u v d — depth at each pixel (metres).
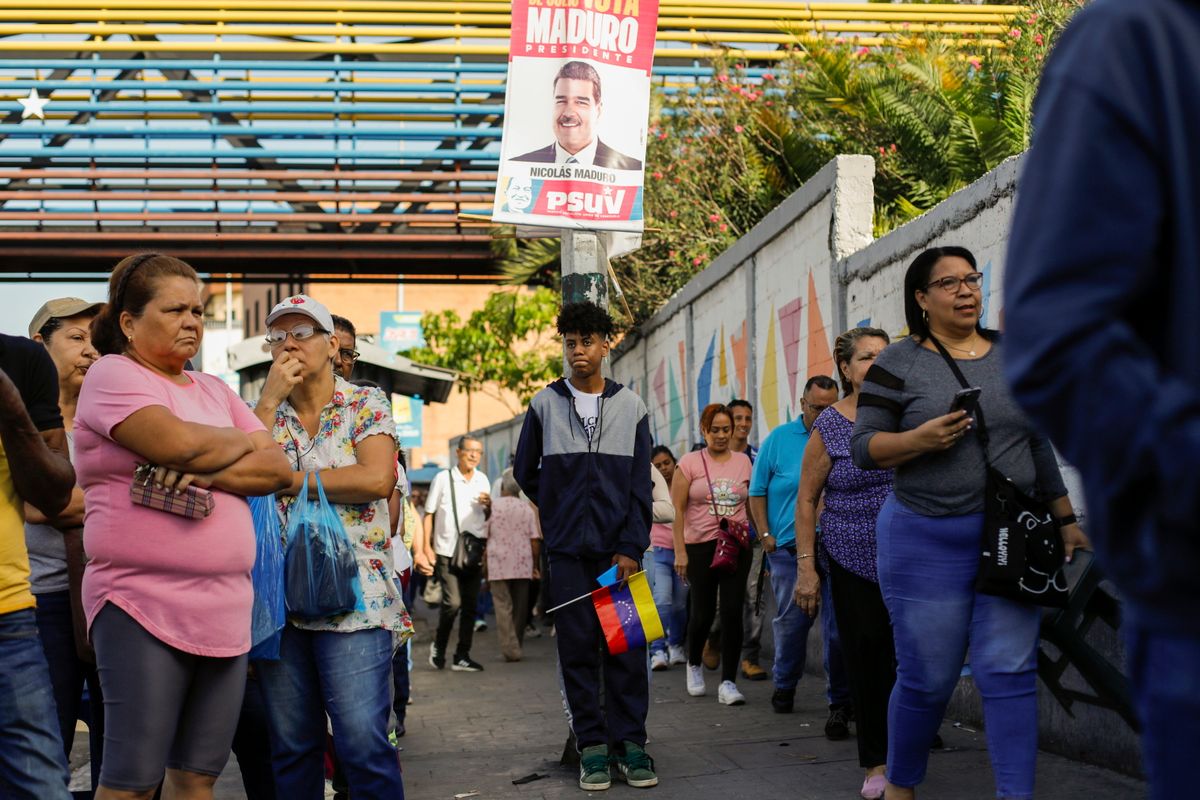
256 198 19.41
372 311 67.44
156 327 3.65
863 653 5.55
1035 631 4.16
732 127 16.77
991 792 5.43
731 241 16.50
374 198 19.45
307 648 4.22
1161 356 1.53
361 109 19.28
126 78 19.92
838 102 14.40
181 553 3.50
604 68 7.70
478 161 19.70
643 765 5.99
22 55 19.69
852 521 5.68
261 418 4.10
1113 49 1.50
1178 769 1.49
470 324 32.91
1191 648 1.46
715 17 19.52
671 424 17.05
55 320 4.83
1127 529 1.46
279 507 4.18
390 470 4.31
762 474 7.91
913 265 4.48
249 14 19.42
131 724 3.46
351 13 19.47
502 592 12.80
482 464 37.81
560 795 5.87
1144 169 1.47
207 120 20.45
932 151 13.70
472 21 19.47
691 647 8.98
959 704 7.32
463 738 7.74
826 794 5.61
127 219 19.39
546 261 19.52
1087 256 1.48
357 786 4.21
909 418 4.36
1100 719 5.68
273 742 4.23
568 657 6.12
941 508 4.20
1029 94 12.79
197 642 3.52
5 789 3.47
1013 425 4.23
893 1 20.25
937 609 4.20
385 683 4.27
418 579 16.52
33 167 20.12
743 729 7.45
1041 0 12.91
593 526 6.16
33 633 3.56
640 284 18.02
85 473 3.56
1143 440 1.39
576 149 7.64
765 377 12.41
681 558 8.85
